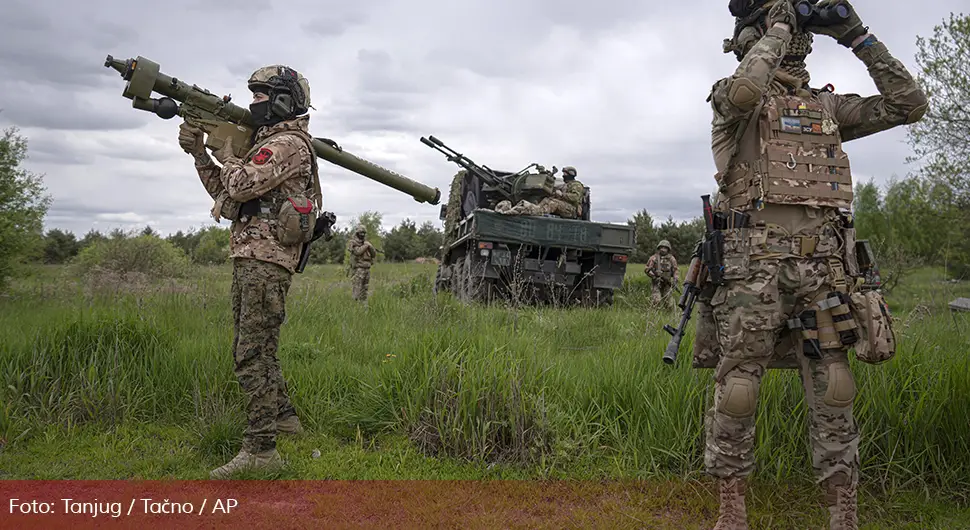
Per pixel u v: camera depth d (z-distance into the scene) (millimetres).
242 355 3631
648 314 7961
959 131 14570
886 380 3865
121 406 4250
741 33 3160
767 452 3539
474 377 4078
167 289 8305
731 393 2816
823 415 2791
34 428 4000
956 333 5605
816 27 2990
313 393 4621
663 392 4062
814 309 2777
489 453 3812
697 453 3678
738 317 2807
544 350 5445
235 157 3838
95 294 8367
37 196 10656
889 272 12336
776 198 2760
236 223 3750
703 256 2945
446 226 15547
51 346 4676
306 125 3947
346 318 7586
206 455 3834
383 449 3984
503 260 12195
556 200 13445
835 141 2904
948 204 14859
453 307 8422
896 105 2920
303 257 3904
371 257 11367
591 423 4070
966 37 14227
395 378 4484
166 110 3812
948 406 3590
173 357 4711
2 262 10305
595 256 12852
